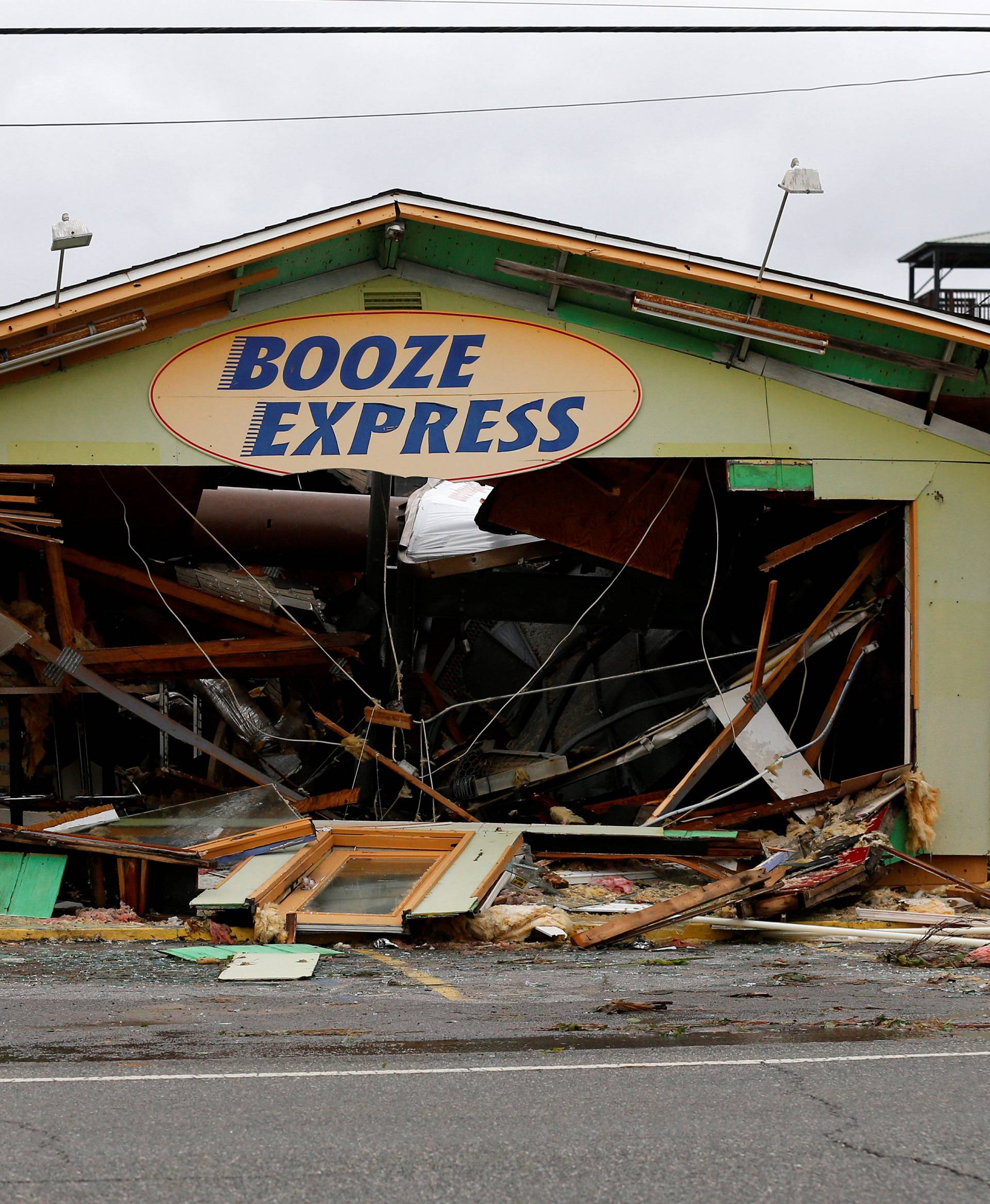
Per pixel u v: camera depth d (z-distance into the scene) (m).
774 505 18.25
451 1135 4.12
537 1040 6.02
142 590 18.33
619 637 20.20
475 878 12.23
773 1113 4.42
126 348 15.23
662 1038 6.06
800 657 16.69
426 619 20.08
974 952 10.01
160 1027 6.44
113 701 18.05
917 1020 6.61
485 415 15.55
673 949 11.10
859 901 13.91
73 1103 4.54
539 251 15.45
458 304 15.71
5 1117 4.34
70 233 13.94
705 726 18.61
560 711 20.08
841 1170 3.74
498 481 17.69
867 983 8.51
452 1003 7.46
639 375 15.71
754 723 16.48
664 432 15.66
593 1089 4.80
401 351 15.59
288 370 15.45
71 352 15.02
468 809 18.38
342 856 13.48
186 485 18.30
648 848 14.75
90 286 14.48
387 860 13.45
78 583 18.03
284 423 15.35
